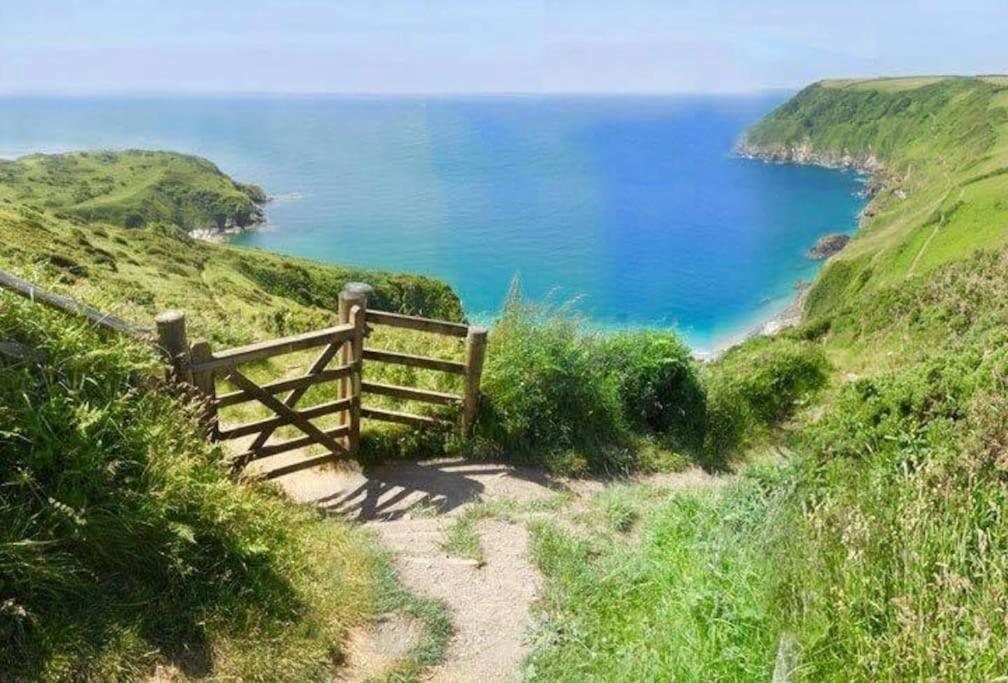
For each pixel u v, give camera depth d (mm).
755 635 3766
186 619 4129
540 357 8344
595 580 5160
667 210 198750
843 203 199000
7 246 36094
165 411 5156
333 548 5434
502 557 5695
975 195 88125
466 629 4801
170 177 191250
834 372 13578
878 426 5242
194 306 34781
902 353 15469
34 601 3764
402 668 4344
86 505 4145
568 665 4324
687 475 8539
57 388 4469
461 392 8320
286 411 6637
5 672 3438
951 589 3133
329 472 7168
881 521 3791
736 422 10172
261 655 4090
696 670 3664
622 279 117625
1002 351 5156
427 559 5594
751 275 119312
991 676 2779
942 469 4062
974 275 29250
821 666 3262
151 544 4289
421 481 7160
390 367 8773
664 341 9805
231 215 182125
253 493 5566
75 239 53875
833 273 92312
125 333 5281
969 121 182250
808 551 3863
